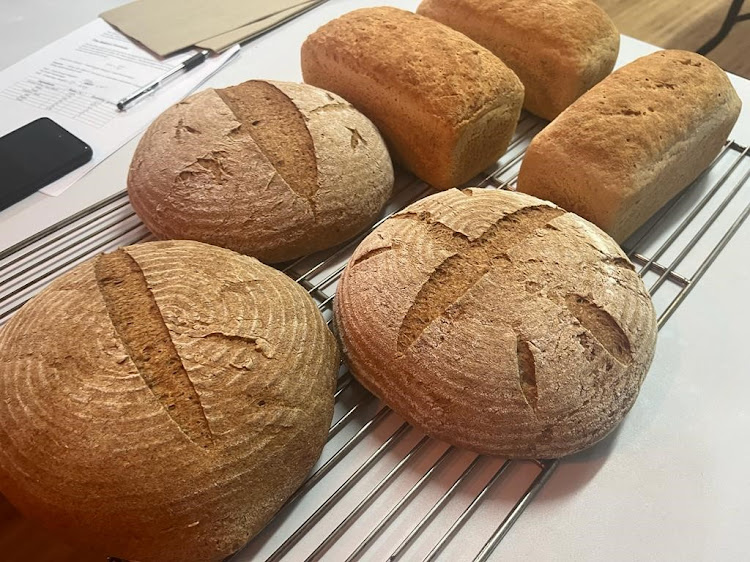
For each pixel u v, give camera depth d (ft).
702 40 2.78
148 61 2.14
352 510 1.08
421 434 1.19
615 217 1.43
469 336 1.10
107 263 1.18
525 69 1.87
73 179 1.72
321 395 1.12
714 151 1.67
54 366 1.00
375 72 1.65
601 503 1.10
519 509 1.07
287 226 1.42
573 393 1.09
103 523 0.93
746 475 1.14
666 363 1.31
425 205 1.35
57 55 2.19
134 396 0.96
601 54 1.80
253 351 1.06
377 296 1.20
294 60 2.17
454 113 1.54
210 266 1.18
